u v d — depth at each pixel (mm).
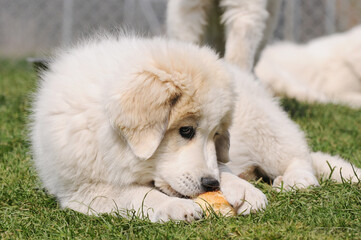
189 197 2854
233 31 4887
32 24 11867
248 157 3709
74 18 11227
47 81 3291
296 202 2887
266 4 5086
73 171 3041
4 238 2623
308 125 5207
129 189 3008
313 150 4285
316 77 8680
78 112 2979
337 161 3754
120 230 2643
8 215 2914
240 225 2602
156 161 2930
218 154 3275
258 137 3670
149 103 2695
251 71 4949
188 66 2814
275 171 3701
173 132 2869
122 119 2695
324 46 8859
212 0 5062
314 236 2432
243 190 2855
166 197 2842
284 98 6422
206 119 2875
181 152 2891
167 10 5363
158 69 2723
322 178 3494
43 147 3152
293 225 2576
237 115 3625
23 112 5266
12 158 3963
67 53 3461
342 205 2836
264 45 5719
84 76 3064
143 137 2730
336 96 8320
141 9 10648
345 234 2490
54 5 11633
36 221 2822
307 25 10555
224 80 2984
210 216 2662
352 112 6359
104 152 2947
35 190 3365
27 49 11852
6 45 11961
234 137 3623
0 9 12125
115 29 3785
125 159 2920
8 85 7242
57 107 3055
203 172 2848
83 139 2967
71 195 3141
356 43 8461
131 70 2723
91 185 3066
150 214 2795
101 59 3119
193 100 2799
